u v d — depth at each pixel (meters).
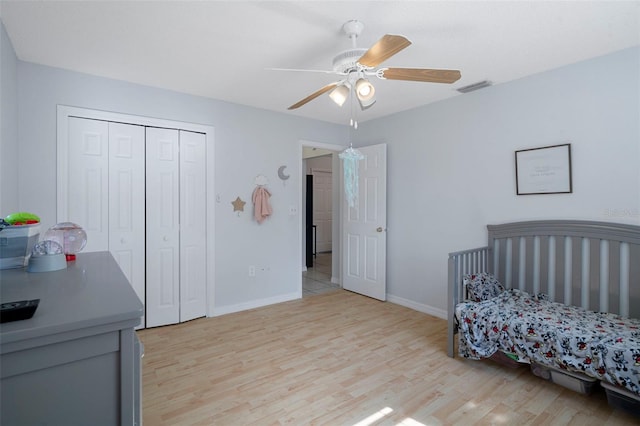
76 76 2.77
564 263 2.62
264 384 2.21
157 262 3.21
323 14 1.89
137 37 2.18
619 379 1.79
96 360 0.73
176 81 3.00
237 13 1.89
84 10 1.86
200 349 2.74
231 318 3.49
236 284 3.72
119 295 0.89
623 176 2.34
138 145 3.09
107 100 2.91
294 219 4.18
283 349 2.74
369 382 2.24
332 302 4.07
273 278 4.01
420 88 3.13
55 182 2.70
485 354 2.36
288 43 2.25
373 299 4.21
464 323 2.48
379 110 3.90
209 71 2.76
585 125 2.51
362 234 4.38
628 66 2.31
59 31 2.10
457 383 2.24
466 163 3.29
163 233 3.23
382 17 1.91
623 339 1.89
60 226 1.51
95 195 2.89
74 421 0.71
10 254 1.23
